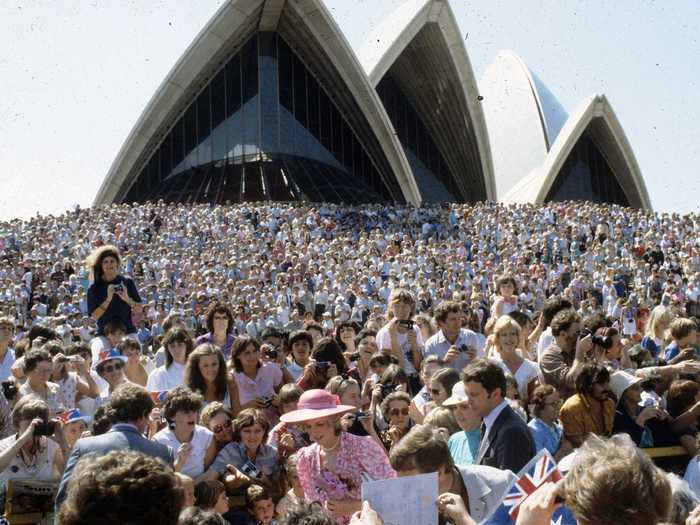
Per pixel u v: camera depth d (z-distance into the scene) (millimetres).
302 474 7094
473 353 10383
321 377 10078
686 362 9133
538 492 3811
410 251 34156
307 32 57062
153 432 8781
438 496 5074
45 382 9711
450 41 58969
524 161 77500
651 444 8305
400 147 59562
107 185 57469
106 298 11719
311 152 60094
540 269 32781
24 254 33281
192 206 42812
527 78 80812
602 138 69062
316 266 31906
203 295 23875
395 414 8125
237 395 9953
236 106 59500
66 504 3260
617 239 40000
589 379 7801
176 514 3342
